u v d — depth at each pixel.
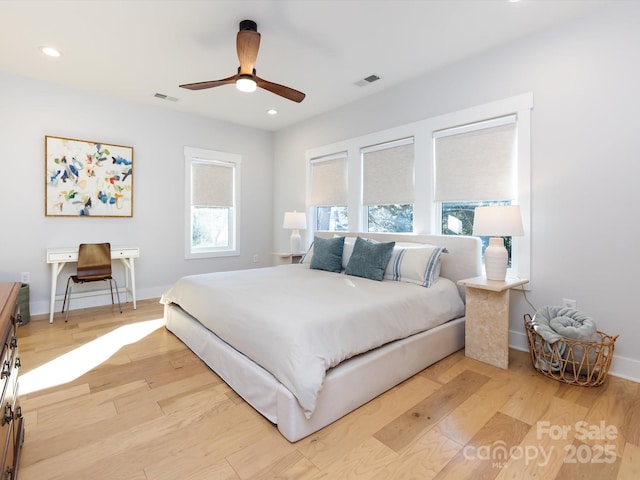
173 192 4.54
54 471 1.38
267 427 1.70
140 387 2.10
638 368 2.20
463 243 2.99
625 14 2.21
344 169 4.30
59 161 3.70
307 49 2.88
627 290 2.24
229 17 2.42
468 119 3.02
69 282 3.84
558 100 2.51
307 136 4.85
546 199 2.59
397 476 1.37
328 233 4.39
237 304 2.17
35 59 3.08
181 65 3.18
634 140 2.20
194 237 4.86
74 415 1.79
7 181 3.45
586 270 2.41
